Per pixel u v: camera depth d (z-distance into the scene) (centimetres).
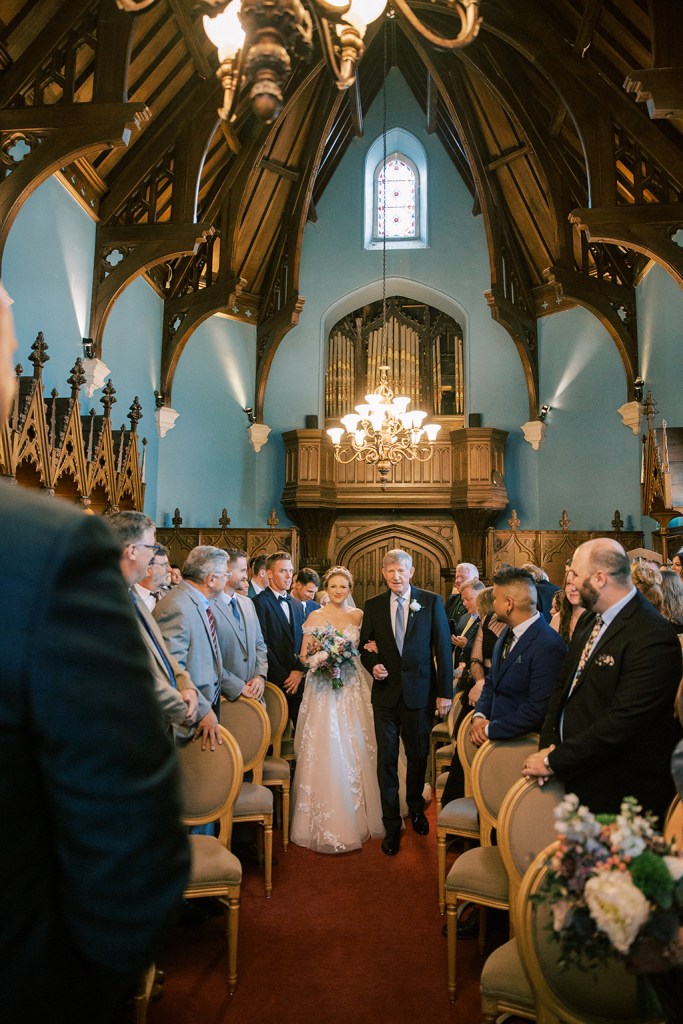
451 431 1359
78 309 932
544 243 1304
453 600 765
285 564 581
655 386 1102
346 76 388
